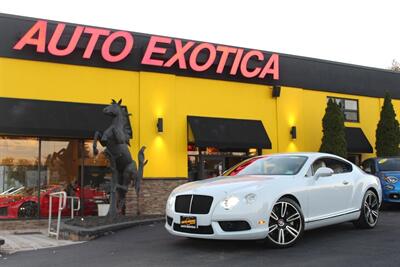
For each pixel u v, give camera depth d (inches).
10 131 528.1
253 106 721.0
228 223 273.7
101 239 377.1
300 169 319.9
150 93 636.7
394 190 526.9
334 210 331.3
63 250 332.5
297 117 759.7
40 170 568.1
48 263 282.0
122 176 493.4
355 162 839.1
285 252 279.6
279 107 744.3
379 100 869.2
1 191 547.2
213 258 268.5
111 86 613.3
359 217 360.8
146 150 626.5
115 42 613.3
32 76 565.3
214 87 690.2
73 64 590.9
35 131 539.2
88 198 589.6
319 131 785.6
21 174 558.6
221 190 280.2
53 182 573.6
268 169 331.0
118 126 482.9
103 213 574.9
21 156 559.8
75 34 582.6
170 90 650.2
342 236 333.4
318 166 335.9
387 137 795.4
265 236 279.0
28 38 556.7
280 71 749.9
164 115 642.2
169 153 641.0
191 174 669.3
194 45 668.1
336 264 246.7
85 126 568.1
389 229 366.3
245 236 272.7
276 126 739.4
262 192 281.3
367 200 369.7
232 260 261.6
